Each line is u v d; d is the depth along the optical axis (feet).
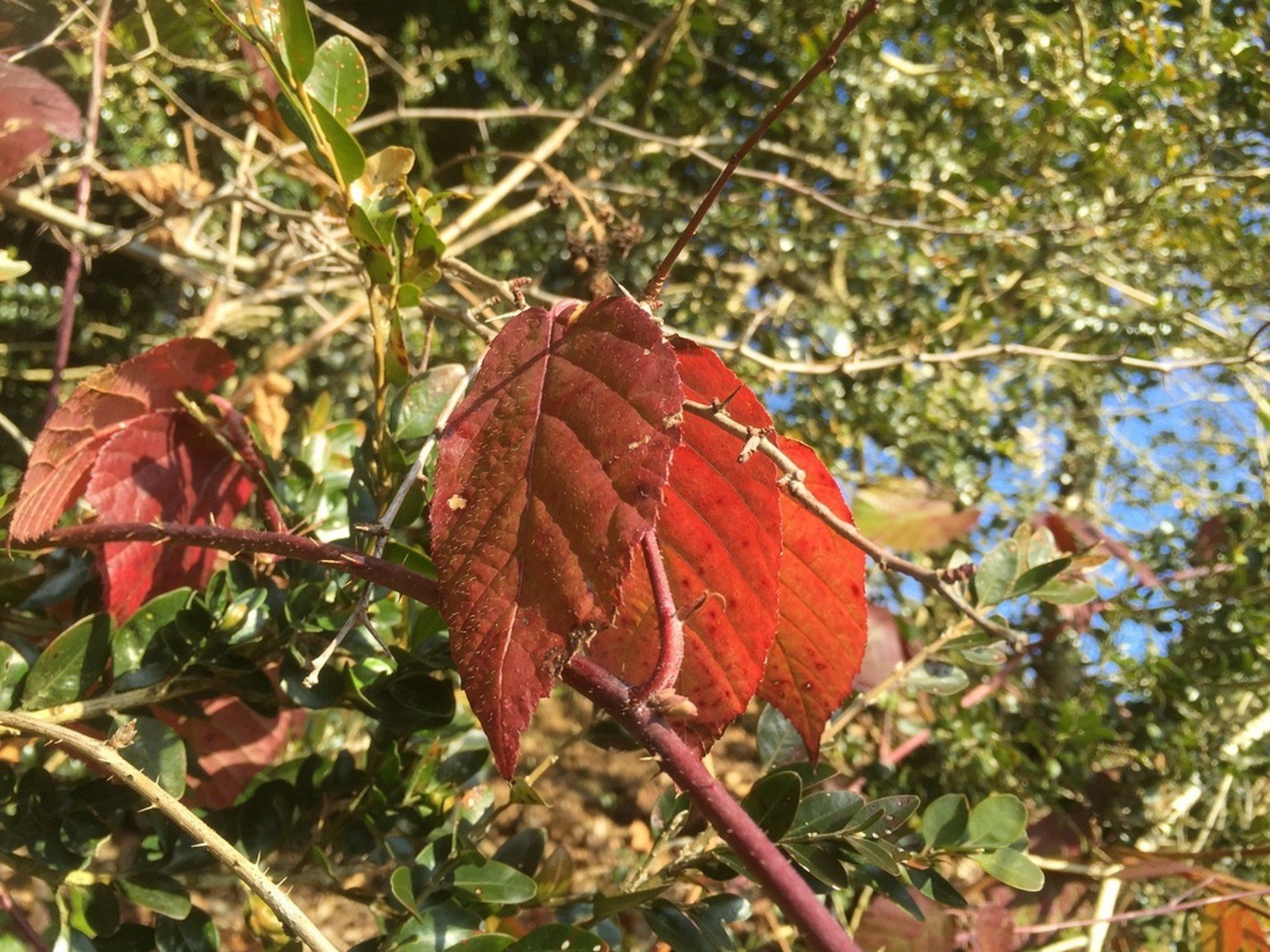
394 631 1.00
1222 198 2.10
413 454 0.87
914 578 0.61
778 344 2.51
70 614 1.03
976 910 1.15
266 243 2.70
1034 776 1.58
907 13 2.44
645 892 0.84
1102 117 1.97
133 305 2.81
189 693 0.85
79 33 1.28
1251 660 1.68
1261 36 2.12
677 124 2.93
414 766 1.00
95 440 0.83
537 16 3.17
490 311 0.87
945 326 2.39
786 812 0.74
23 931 0.80
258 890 0.62
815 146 2.90
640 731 0.46
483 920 0.94
